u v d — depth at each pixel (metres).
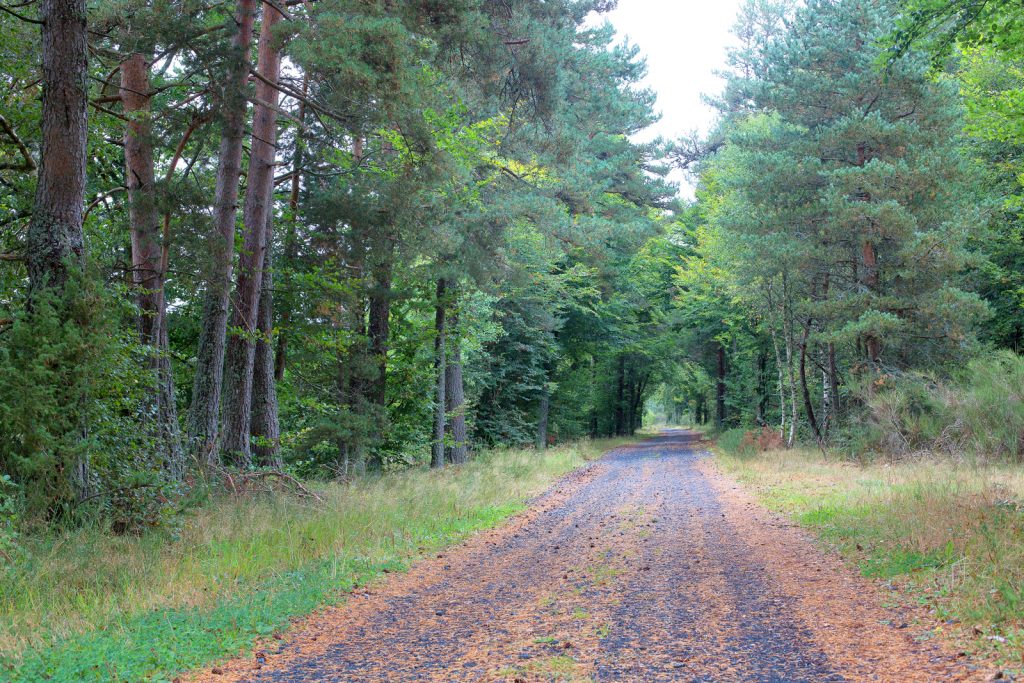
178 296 18.69
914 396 21.84
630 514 14.65
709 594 7.84
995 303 26.31
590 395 46.31
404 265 18.69
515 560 10.30
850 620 6.59
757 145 26.66
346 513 12.32
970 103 15.16
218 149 16.78
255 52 15.22
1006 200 22.38
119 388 10.89
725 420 49.31
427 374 25.00
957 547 8.35
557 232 22.22
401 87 12.41
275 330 17.02
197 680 5.39
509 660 5.80
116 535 9.49
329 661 5.86
